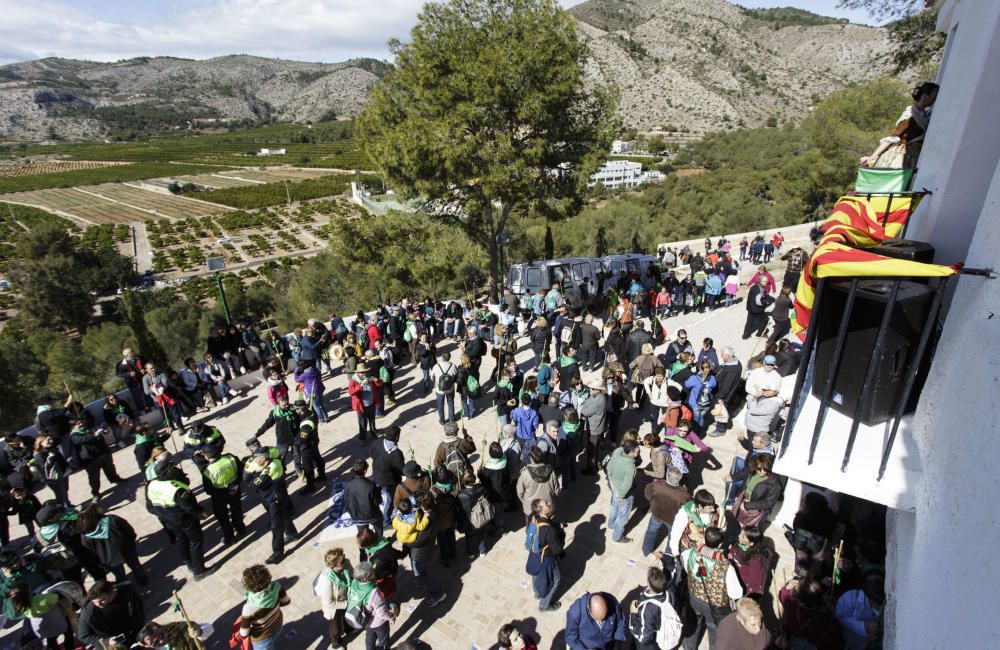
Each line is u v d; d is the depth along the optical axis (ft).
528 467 20.21
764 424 23.84
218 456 23.72
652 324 43.24
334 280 124.16
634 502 25.04
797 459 12.84
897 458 12.41
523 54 48.80
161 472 21.49
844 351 13.55
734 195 183.52
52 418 28.55
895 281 11.25
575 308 44.37
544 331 38.04
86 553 20.57
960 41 17.01
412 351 44.55
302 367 34.71
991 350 9.12
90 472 28.40
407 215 60.59
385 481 24.16
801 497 21.86
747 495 19.39
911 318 12.34
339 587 17.58
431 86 52.70
